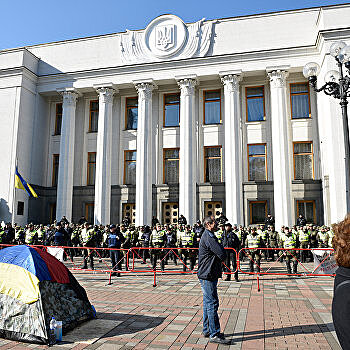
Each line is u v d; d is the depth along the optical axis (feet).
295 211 69.97
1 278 17.88
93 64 81.30
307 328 18.03
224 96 75.61
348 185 29.76
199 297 26.12
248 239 39.19
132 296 26.53
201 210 73.72
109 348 15.33
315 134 71.51
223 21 74.69
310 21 70.44
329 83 32.81
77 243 54.75
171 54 75.61
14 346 15.83
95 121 85.25
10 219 74.13
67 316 18.03
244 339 16.40
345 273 6.18
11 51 81.05
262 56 70.95
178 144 78.38
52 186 84.94
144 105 75.51
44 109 86.43
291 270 40.55
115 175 80.74
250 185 72.43
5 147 77.71
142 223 70.59
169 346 15.52
